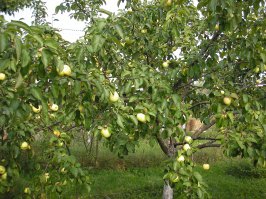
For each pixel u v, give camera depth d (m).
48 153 2.86
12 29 1.57
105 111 2.43
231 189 6.21
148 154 8.18
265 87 3.47
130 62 3.35
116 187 6.21
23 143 2.85
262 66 3.18
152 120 2.72
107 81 2.38
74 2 3.67
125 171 7.47
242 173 7.39
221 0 2.37
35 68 1.95
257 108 3.05
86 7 3.75
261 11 3.25
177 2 2.87
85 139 7.29
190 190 2.41
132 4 3.75
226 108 2.98
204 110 3.78
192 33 4.16
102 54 2.69
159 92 2.74
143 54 3.96
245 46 3.14
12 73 2.04
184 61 3.50
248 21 3.15
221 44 3.38
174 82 3.51
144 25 3.66
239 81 3.80
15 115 2.01
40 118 2.98
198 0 2.91
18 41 1.55
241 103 3.05
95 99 2.47
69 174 2.67
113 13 2.51
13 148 2.79
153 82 2.73
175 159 2.57
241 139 2.75
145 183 6.52
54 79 1.98
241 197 5.75
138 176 7.07
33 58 1.80
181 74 3.29
